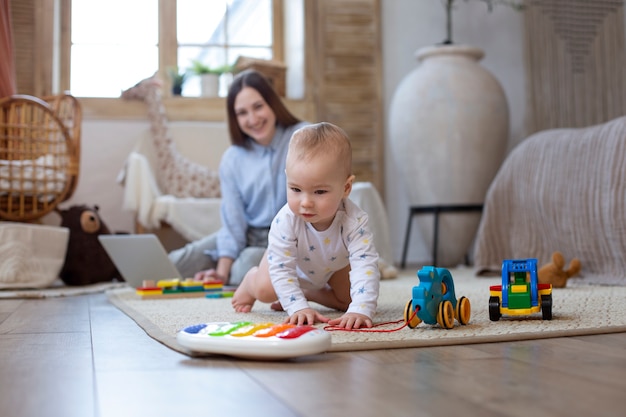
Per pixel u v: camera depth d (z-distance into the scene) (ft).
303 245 4.83
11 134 9.65
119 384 2.85
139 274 8.17
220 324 3.60
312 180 4.38
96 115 12.88
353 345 3.63
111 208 12.92
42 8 12.80
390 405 2.41
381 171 14.15
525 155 9.82
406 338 3.88
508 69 14.52
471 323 4.57
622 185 8.25
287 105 13.75
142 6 13.85
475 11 14.58
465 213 12.50
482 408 2.35
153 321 4.94
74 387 2.81
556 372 2.97
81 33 13.53
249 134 8.38
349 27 14.11
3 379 3.00
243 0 14.47
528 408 2.34
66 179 9.66
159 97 12.63
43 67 12.78
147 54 13.84
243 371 3.10
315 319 4.51
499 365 3.16
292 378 2.93
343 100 14.06
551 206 9.19
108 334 4.48
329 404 2.45
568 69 13.30
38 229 9.00
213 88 13.52
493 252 10.04
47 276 9.07
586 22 13.33
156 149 12.32
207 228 10.97
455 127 12.35
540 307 4.81
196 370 3.15
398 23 14.40
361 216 4.74
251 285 5.35
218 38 14.25
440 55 12.87
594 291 7.18
